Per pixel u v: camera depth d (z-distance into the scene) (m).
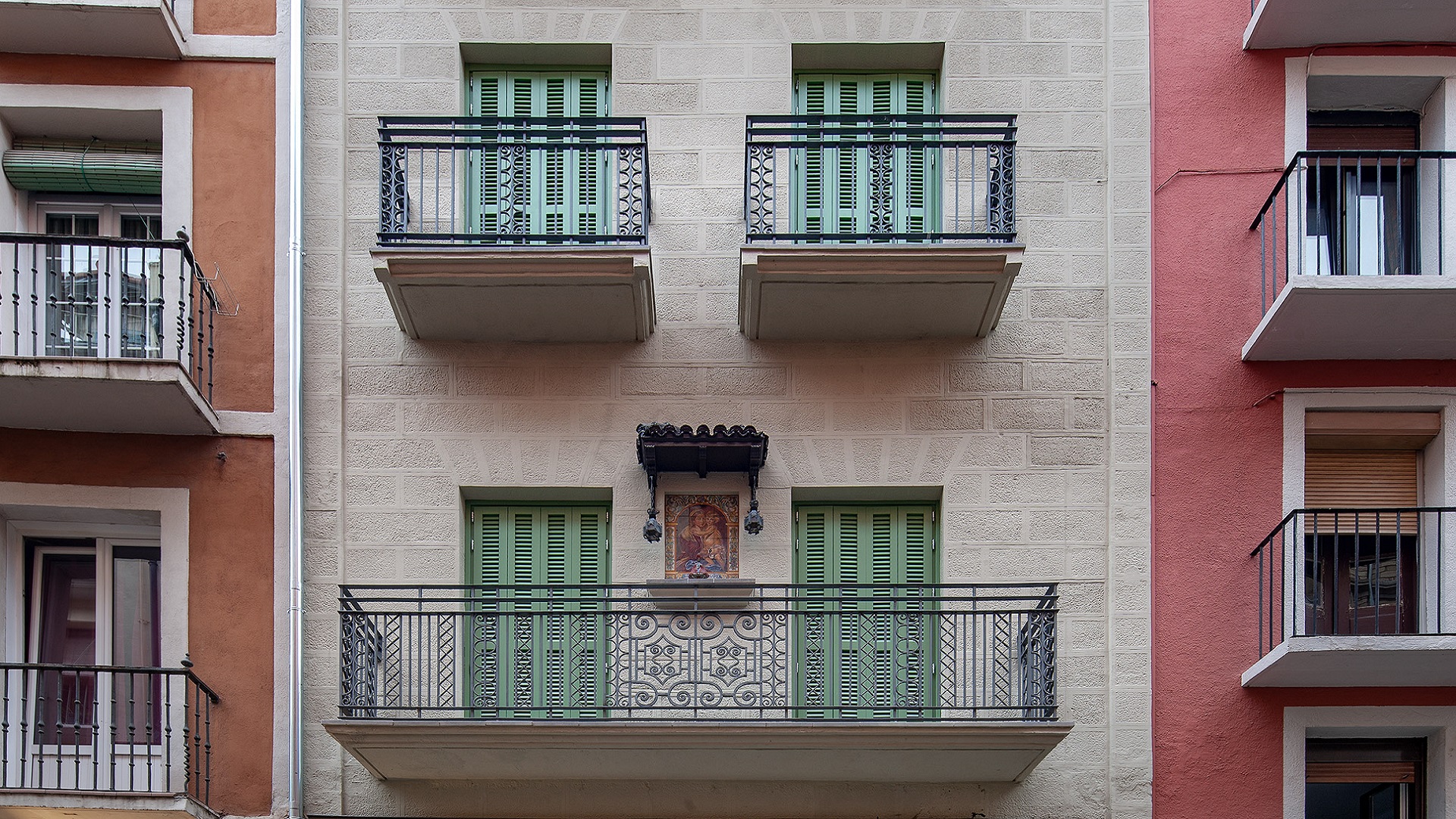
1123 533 10.20
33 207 11.08
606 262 9.66
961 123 10.66
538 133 9.95
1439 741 9.99
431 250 9.63
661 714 9.91
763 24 10.99
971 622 10.21
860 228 10.94
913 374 10.55
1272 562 10.04
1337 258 10.83
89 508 10.11
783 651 9.80
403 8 10.99
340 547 10.21
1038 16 10.96
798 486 10.41
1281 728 9.90
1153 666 10.01
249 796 9.77
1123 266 10.57
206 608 9.99
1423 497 10.55
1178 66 10.80
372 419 10.44
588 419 10.50
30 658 10.52
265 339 10.38
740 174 10.82
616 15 11.00
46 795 9.09
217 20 10.77
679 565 10.36
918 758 9.39
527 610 9.56
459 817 9.95
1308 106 11.09
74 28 10.42
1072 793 9.91
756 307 10.12
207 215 10.51
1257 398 10.34
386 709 9.33
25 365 9.38
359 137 10.82
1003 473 10.37
